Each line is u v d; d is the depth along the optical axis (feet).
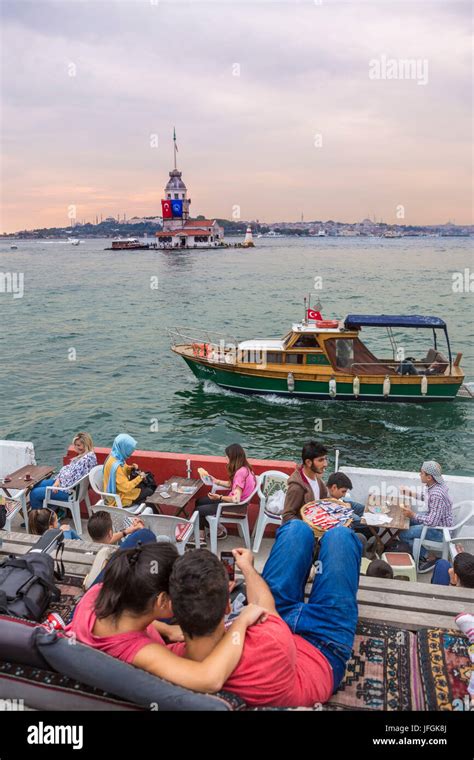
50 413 72.64
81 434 26.71
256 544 24.17
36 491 26.61
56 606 13.46
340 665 10.34
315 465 18.66
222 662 8.61
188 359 76.48
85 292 246.27
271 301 204.64
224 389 75.92
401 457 56.24
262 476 25.34
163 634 10.78
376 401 69.41
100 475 26.40
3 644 9.00
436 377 66.74
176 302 204.03
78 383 88.58
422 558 22.84
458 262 458.91
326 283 279.90
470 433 61.72
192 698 8.24
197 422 67.00
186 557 8.74
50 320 161.17
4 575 12.28
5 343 125.39
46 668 9.12
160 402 75.97
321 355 69.46
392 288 248.93
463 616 11.87
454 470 53.31
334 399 70.08
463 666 11.25
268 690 8.95
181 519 21.99
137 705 8.60
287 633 9.30
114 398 79.00
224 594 8.64
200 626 8.58
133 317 165.99
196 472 27.30
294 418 66.49
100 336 133.18
